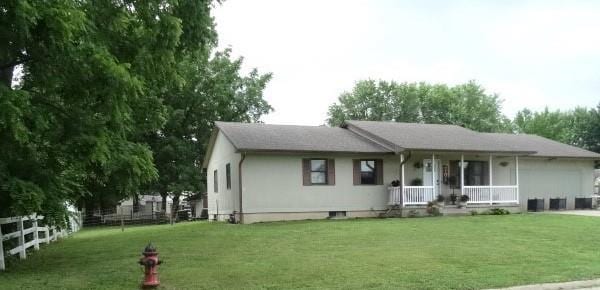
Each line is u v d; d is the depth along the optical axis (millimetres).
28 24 9344
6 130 9766
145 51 12859
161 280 9594
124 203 48969
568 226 18297
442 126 31016
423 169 26188
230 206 24797
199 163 40094
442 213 24438
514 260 11508
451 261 11375
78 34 10453
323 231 17281
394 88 58438
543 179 29891
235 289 8820
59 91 11695
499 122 64625
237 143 22875
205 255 12594
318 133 26719
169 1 13141
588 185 31094
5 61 11141
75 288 9039
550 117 69312
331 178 24219
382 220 21719
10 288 9094
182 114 37938
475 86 63781
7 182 10406
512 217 22375
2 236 11977
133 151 12789
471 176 27625
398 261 11359
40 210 10969
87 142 11312
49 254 14406
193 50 15258
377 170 25188
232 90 40469
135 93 11320
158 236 17578
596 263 11172
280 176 23344
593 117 59781
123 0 13180
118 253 13648
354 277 9703
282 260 11656
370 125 28375
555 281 9367
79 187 13281
